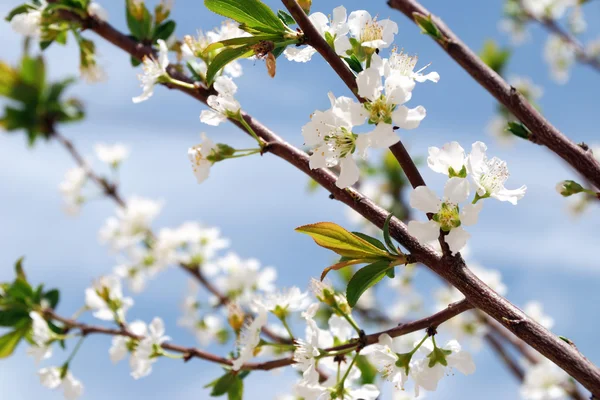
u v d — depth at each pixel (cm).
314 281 70
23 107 129
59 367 81
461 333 119
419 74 65
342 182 64
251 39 65
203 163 68
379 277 64
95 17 77
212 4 65
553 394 104
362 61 66
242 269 108
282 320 73
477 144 63
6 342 81
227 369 73
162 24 77
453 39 71
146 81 71
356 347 68
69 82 131
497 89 69
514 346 113
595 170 67
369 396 69
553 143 68
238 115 68
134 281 118
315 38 64
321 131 64
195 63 71
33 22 77
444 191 63
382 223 65
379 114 63
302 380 68
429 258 63
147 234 122
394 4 74
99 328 81
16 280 82
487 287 63
